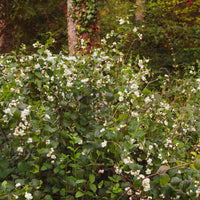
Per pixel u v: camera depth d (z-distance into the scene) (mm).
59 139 2475
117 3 9062
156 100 2855
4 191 2004
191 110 3053
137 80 2885
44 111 2293
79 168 2211
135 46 7727
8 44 8250
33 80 2670
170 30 8711
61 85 2844
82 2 5750
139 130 2482
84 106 2645
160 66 8039
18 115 2109
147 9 9164
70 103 2600
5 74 2975
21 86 2713
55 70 2635
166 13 9266
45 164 2131
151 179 2354
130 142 2191
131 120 2451
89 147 2410
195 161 1747
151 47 8367
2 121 2398
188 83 3660
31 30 9000
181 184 2068
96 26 5887
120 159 2336
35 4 9164
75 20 5805
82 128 2625
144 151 2467
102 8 9203
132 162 2105
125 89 2553
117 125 2367
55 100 2742
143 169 2551
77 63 2832
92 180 2051
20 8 8383
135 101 2291
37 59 2684
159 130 2803
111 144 2258
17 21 8430
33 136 2113
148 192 2227
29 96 2752
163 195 2189
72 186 2186
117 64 3207
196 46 8992
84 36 5777
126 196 2244
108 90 2877
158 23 9070
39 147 2250
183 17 9477
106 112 2531
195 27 9117
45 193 2260
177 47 8750
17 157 2354
